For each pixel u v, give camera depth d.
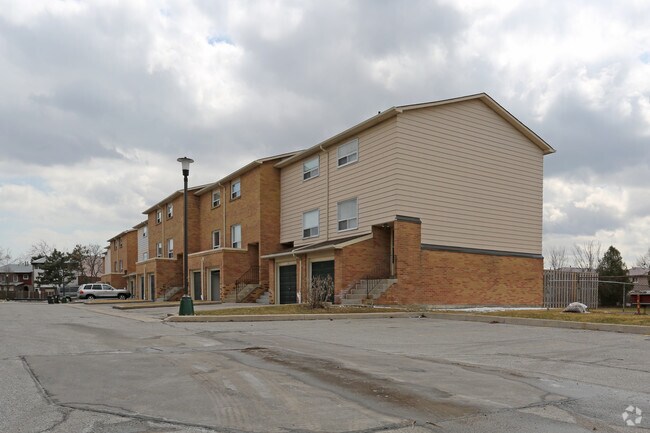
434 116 22.75
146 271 43.41
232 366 7.90
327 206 26.00
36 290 76.56
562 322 13.94
